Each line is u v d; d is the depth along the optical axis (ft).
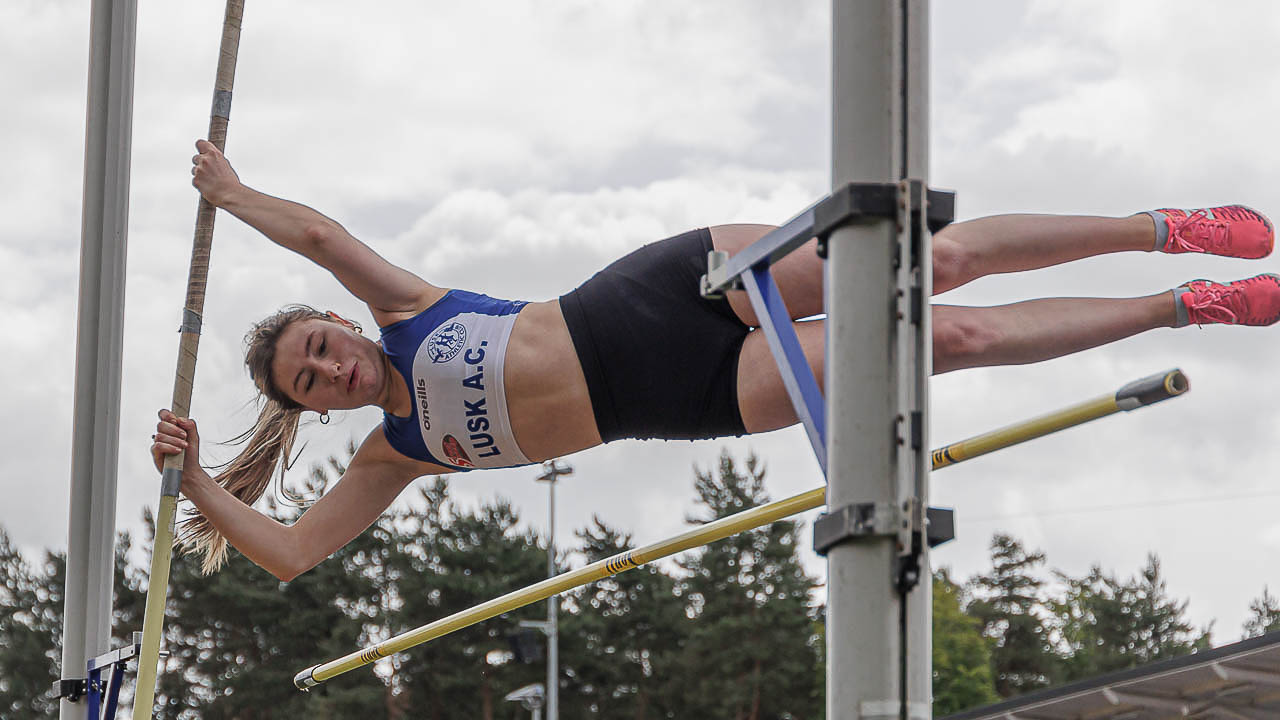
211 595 121.39
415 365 12.88
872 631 7.52
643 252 12.62
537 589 14.03
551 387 12.42
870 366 7.73
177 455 13.83
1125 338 11.70
